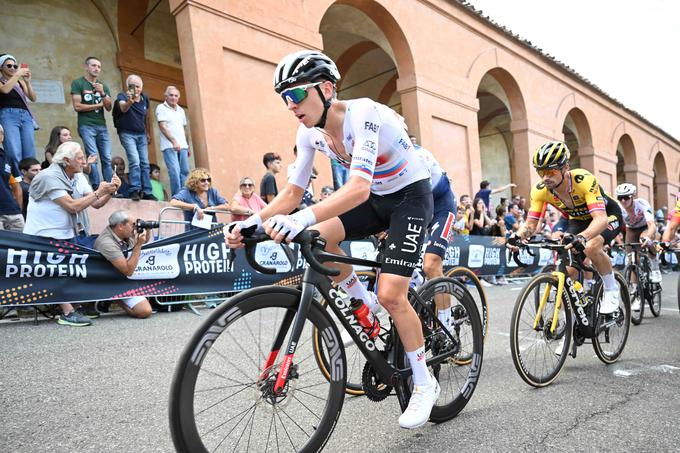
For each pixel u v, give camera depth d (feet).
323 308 4.80
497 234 24.56
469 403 6.47
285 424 5.48
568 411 6.11
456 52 31.32
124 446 4.99
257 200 16.28
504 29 34.96
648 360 8.87
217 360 5.94
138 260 12.31
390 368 5.38
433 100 28.86
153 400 6.32
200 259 13.51
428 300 6.09
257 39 19.62
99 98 16.08
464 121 31.30
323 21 29.14
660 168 65.72
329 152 5.57
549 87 41.16
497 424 5.68
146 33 26.11
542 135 39.47
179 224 15.02
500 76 36.60
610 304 8.42
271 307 4.42
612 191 50.88
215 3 18.25
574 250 7.93
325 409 4.77
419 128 27.81
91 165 16.07
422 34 28.63
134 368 7.69
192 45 17.58
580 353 9.37
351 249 15.80
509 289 20.33
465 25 32.24
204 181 15.06
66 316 11.08
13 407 6.02
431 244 8.02
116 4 24.56
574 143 62.75
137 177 15.55
